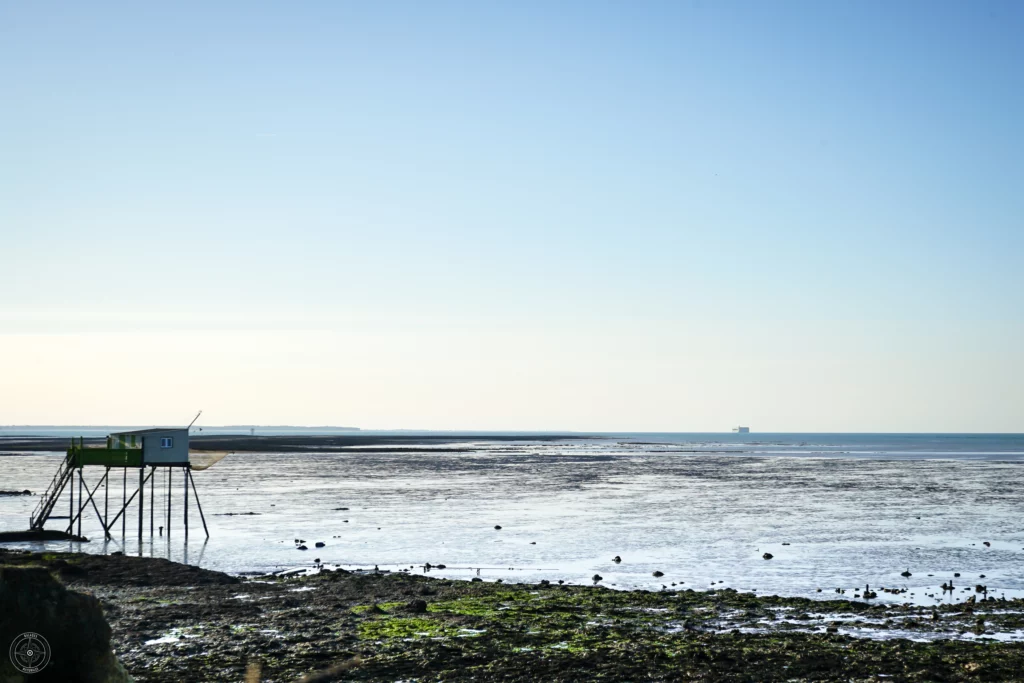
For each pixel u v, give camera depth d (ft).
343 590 120.06
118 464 187.83
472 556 164.86
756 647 85.61
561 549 173.06
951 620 101.81
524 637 89.66
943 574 145.28
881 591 128.98
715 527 208.03
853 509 249.55
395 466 486.38
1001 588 133.08
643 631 93.71
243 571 148.05
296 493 302.04
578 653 82.74
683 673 75.31
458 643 86.79
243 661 78.74
